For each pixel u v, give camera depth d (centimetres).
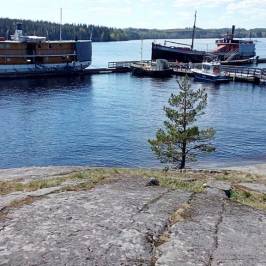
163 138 3036
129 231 887
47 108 6562
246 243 888
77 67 11106
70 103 7044
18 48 10081
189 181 1534
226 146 4444
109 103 7025
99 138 4738
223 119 5772
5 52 9919
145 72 11019
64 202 1068
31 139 4684
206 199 1195
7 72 10056
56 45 10656
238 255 822
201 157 4025
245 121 5672
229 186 1444
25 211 992
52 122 5553
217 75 9531
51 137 4781
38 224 907
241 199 1336
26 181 1498
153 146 3112
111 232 876
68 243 815
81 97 7694
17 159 3984
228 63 13538
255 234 945
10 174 1800
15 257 755
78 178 1465
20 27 10556
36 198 1120
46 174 1748
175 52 13050
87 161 3962
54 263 737
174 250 820
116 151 4256
